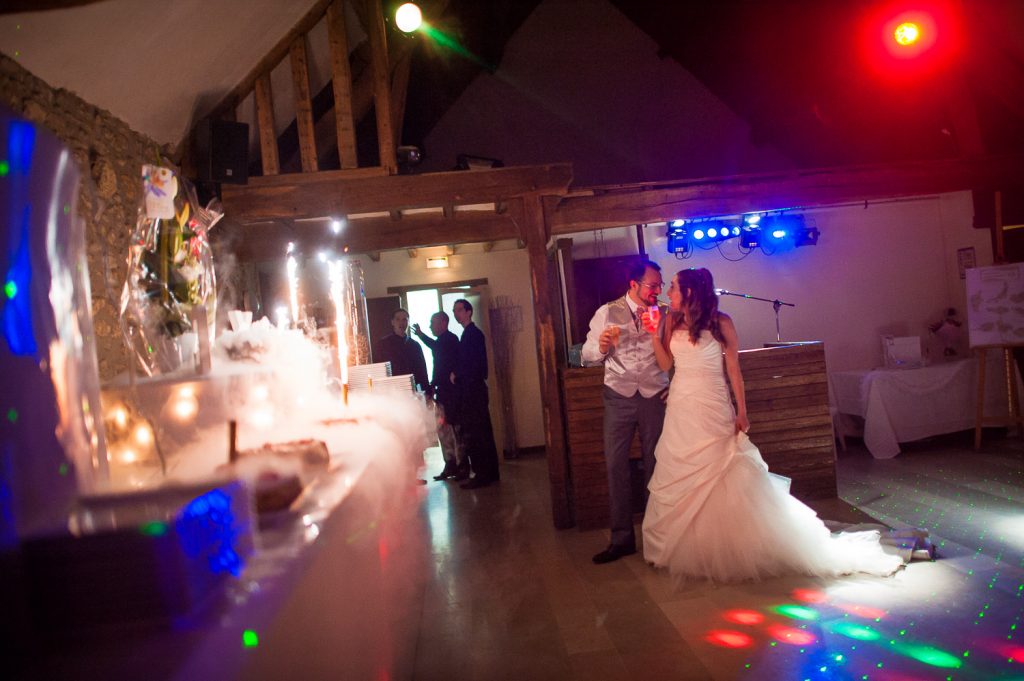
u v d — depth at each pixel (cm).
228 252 559
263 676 76
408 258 836
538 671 275
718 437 359
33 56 273
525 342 837
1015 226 688
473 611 346
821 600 313
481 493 625
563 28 900
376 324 824
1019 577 317
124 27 303
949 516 422
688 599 331
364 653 143
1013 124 682
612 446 412
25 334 76
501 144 896
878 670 245
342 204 496
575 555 422
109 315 321
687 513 358
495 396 827
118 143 366
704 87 903
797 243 734
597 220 605
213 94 456
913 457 602
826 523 415
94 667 66
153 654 68
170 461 139
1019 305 601
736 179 616
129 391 145
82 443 88
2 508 71
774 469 497
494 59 870
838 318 751
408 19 485
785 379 498
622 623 312
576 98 905
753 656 267
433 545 473
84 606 73
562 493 489
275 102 547
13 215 75
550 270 718
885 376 624
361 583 142
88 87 323
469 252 838
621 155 906
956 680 234
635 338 411
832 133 810
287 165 690
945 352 710
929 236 757
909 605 298
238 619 76
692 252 741
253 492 109
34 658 70
